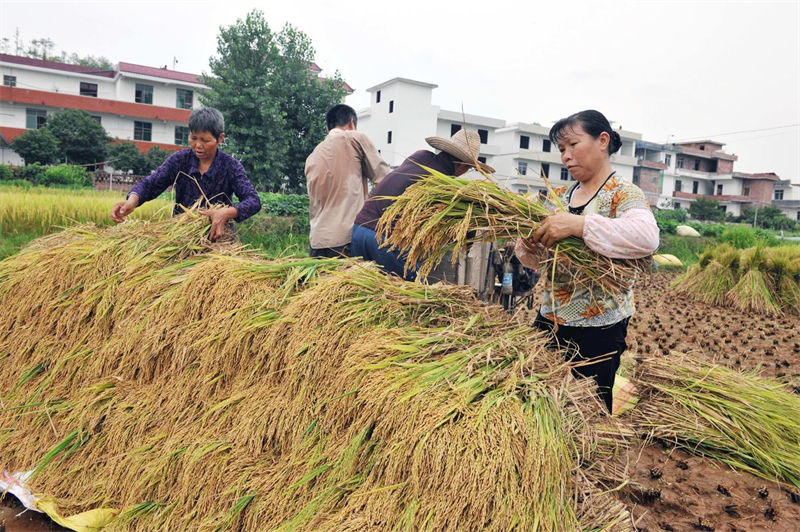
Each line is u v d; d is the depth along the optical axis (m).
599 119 2.23
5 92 35.50
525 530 1.43
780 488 2.56
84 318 2.86
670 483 2.56
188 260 2.94
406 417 1.68
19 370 2.93
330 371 1.96
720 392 3.08
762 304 8.14
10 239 10.15
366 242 3.50
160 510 2.11
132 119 39.75
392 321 2.09
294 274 2.50
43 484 2.43
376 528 1.62
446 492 1.52
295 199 13.61
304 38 27.83
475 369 1.81
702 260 9.50
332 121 4.66
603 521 1.67
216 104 26.00
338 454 1.85
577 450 1.71
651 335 5.98
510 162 45.34
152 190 3.82
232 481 2.01
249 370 2.25
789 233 51.34
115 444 2.37
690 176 68.19
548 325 2.46
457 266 3.52
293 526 1.78
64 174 26.23
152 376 2.52
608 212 2.21
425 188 2.22
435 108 42.16
